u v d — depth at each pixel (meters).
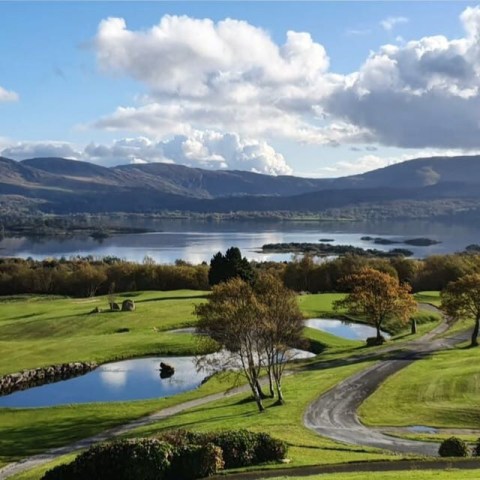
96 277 174.62
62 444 52.78
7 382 75.31
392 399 58.28
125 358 88.25
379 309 94.19
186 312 117.50
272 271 171.25
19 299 162.12
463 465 35.94
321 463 36.50
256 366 67.75
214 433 37.16
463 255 184.75
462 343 90.75
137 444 33.19
